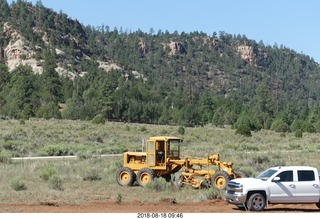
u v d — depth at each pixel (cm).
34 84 16762
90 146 6247
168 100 19150
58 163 4125
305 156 5147
